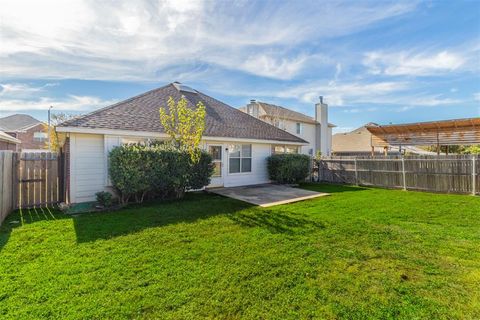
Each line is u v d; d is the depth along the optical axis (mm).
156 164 9141
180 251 4699
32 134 33531
